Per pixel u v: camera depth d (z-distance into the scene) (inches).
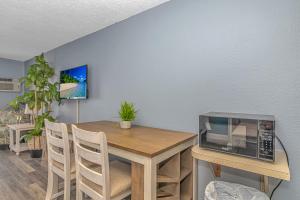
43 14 87.6
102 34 104.9
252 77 57.1
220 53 62.9
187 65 70.7
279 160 45.4
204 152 50.7
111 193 50.9
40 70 138.7
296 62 50.4
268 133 43.1
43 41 129.6
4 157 129.1
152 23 81.2
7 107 199.0
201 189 67.7
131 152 49.3
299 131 50.4
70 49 131.3
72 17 90.8
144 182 47.2
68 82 122.9
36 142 127.9
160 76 79.0
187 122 71.2
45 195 79.8
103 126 82.8
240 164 43.7
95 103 110.7
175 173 57.4
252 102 57.2
